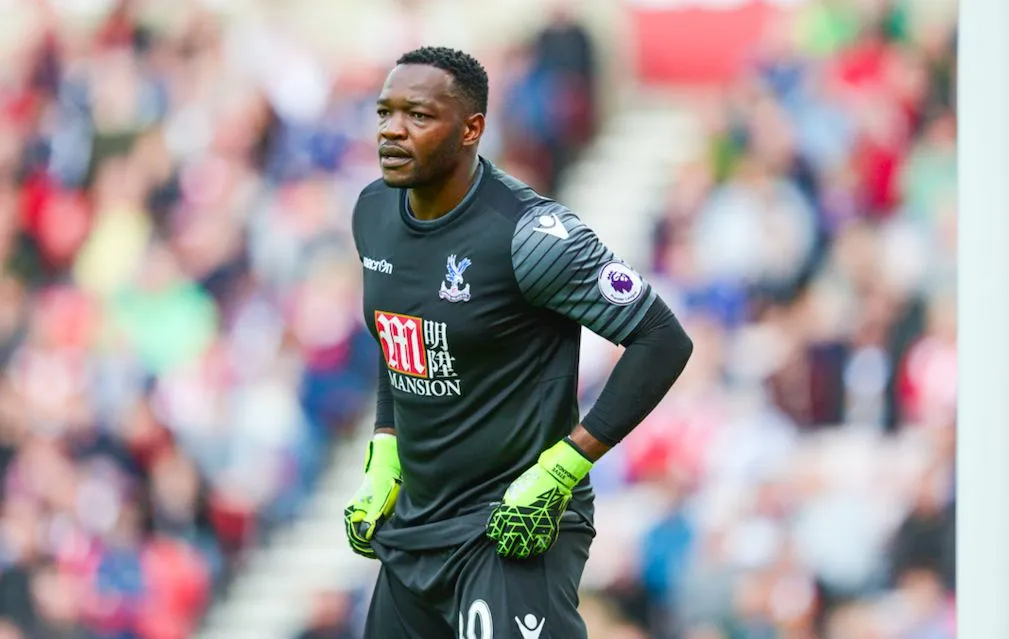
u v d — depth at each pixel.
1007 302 9.12
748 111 37.19
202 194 38.94
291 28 40.31
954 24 36.34
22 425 36.59
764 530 31.53
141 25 40.75
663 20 39.78
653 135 39.12
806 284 34.47
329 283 36.94
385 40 40.25
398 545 12.80
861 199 35.16
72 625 34.72
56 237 39.28
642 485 32.09
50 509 35.53
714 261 35.09
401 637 13.12
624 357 11.88
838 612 31.20
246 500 35.00
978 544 9.18
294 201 38.41
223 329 36.94
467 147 12.03
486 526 12.23
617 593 31.41
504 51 39.44
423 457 12.60
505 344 12.09
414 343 12.33
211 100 39.81
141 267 38.22
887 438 32.72
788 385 33.25
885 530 31.59
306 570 34.16
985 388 9.17
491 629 12.15
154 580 34.50
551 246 11.70
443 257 12.07
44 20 41.19
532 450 12.28
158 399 36.22
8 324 38.16
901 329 33.44
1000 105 9.13
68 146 40.12
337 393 35.72
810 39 37.59
